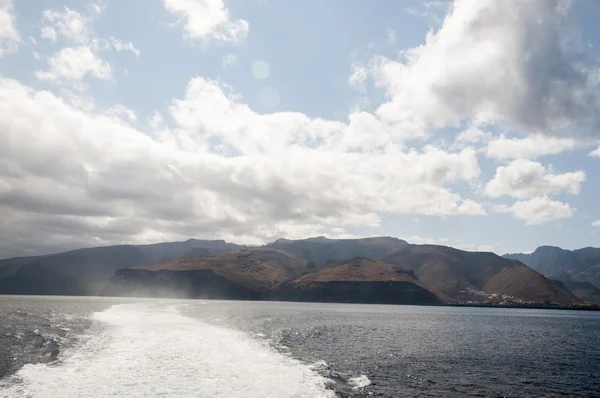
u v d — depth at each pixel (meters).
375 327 86.12
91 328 54.94
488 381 34.97
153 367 30.05
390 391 29.30
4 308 111.06
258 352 40.34
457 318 142.88
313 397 24.94
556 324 130.88
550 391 32.66
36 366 30.06
